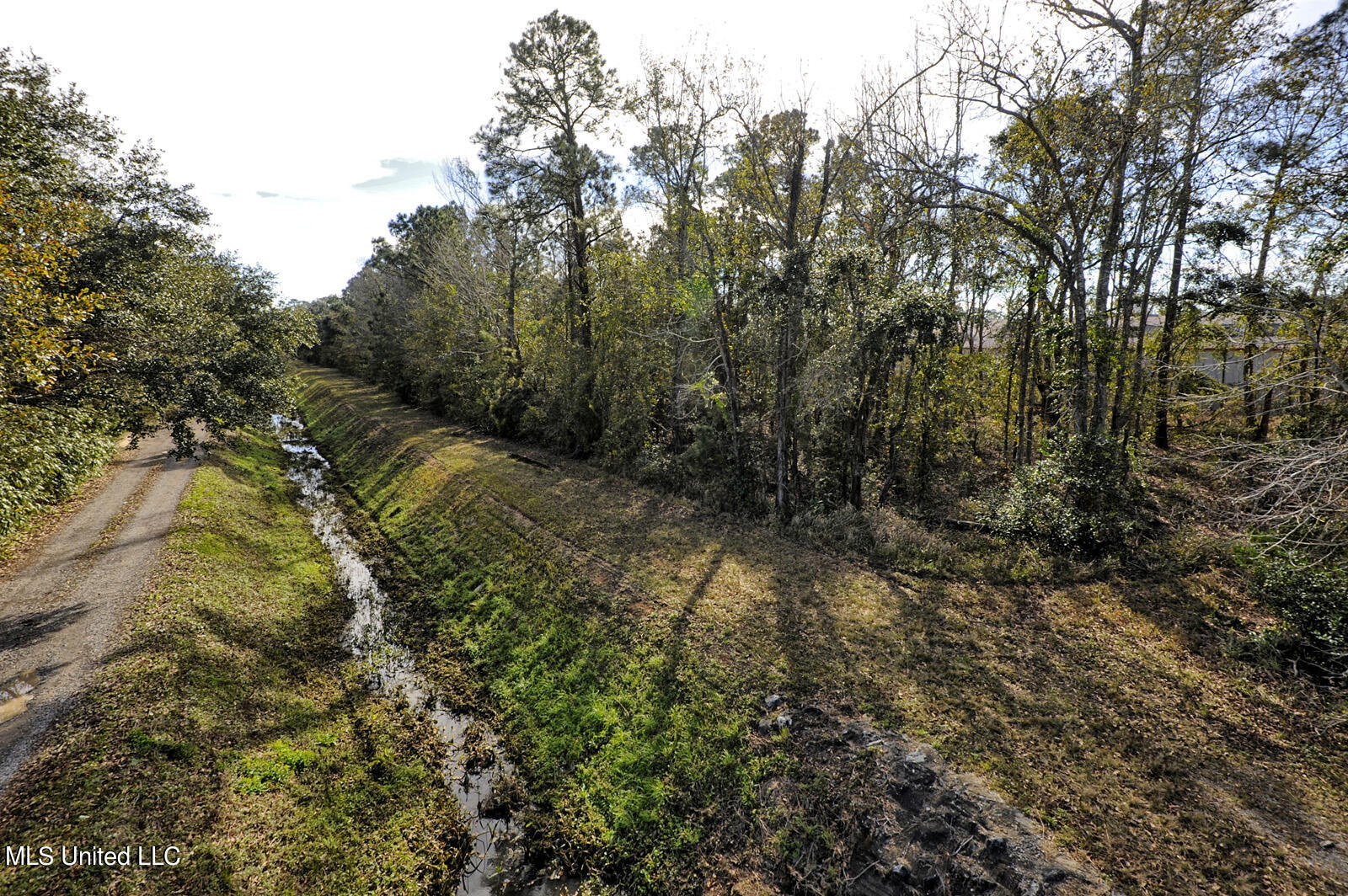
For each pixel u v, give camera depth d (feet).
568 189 83.35
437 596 47.03
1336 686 25.89
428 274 134.00
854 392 50.67
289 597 45.47
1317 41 41.16
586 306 80.28
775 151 50.88
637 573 42.01
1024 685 28.14
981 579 39.68
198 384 57.31
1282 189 43.47
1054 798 21.45
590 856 24.22
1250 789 21.42
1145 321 55.67
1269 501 42.01
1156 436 66.54
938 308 46.37
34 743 24.47
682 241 59.77
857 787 23.26
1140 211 53.11
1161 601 34.73
